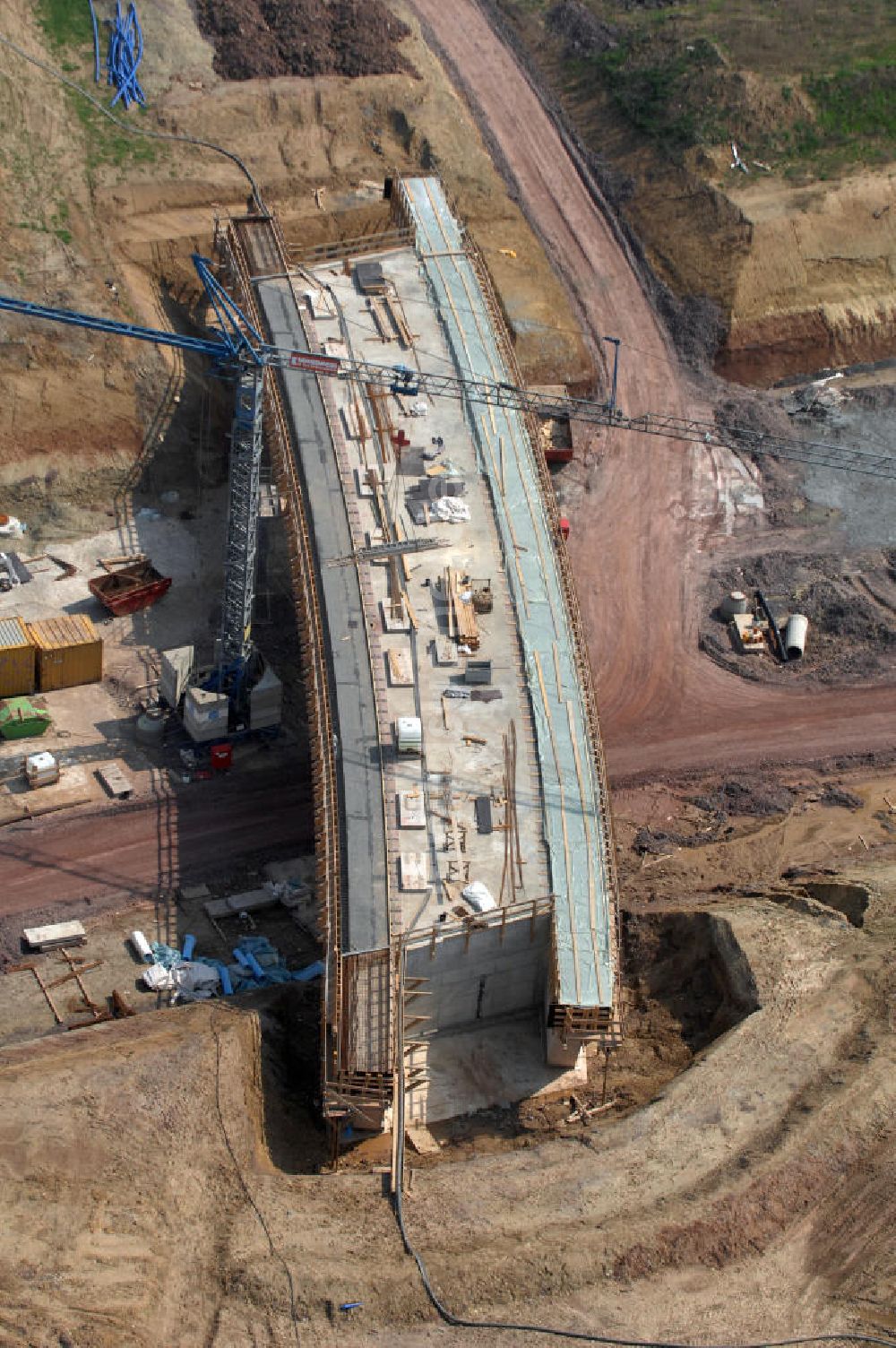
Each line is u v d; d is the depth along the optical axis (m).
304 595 73.81
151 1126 54.09
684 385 104.62
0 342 92.00
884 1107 55.94
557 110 118.75
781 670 88.00
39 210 98.06
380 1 119.81
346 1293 49.47
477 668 71.12
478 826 65.69
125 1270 49.44
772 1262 51.22
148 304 97.81
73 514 91.25
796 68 118.25
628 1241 51.41
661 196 112.19
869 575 94.25
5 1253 49.19
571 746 69.12
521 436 84.06
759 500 98.50
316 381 85.25
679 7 124.50
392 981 59.97
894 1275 50.97
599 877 64.56
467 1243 51.31
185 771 78.69
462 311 91.25
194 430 94.94
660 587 92.06
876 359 110.06
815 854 74.75
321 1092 61.28
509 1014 66.00
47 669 80.56
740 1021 60.25
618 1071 62.69
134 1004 66.19
